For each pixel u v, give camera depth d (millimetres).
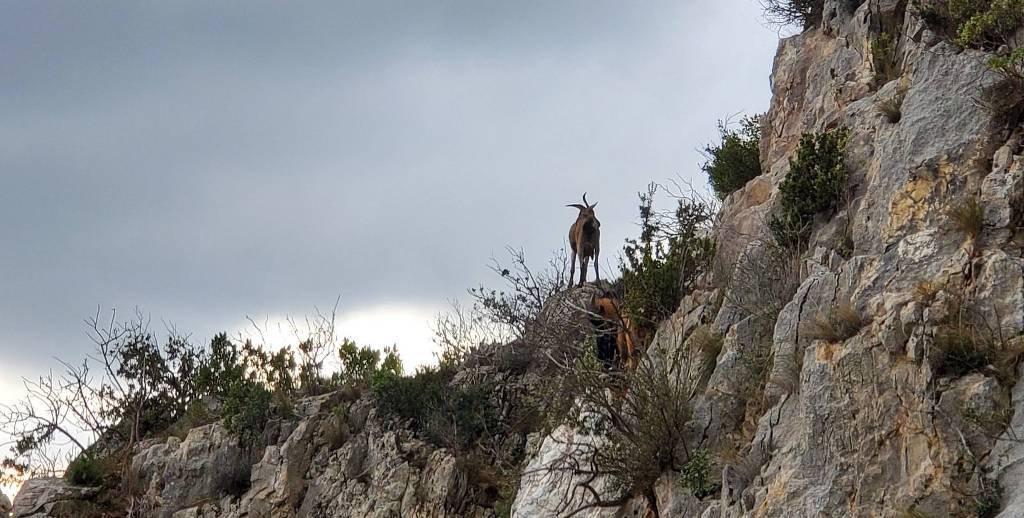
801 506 17297
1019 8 20312
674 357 23156
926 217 19250
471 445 34875
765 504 17875
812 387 18031
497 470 33312
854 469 17000
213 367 45469
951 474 15633
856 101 24375
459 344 39531
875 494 16484
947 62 20969
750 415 21078
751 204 27047
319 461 37312
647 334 26547
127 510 41156
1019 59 19188
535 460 27266
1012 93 19500
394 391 37125
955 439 15812
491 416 35062
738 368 21844
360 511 34594
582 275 35438
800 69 29797
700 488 20766
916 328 17031
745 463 19312
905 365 17031
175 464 40438
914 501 15883
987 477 15273
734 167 32562
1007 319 16406
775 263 22938
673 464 21906
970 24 20922
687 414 22109
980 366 16219
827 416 17641
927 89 21000
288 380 42688
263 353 44219
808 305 19828
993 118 19531
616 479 22969
